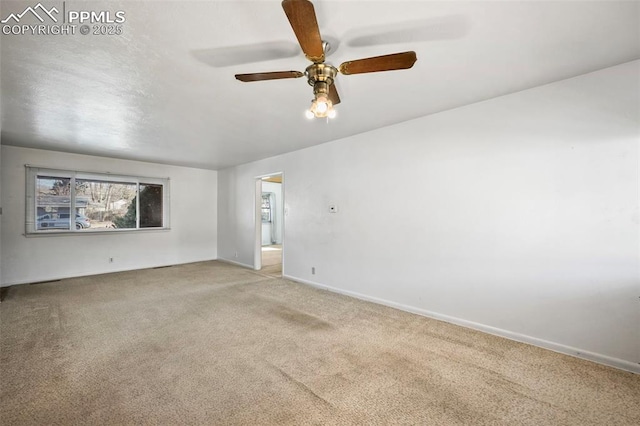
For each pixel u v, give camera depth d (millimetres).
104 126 3426
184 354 2330
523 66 2115
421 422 1595
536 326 2480
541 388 1892
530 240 2506
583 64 2096
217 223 6961
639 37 1764
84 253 5117
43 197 4727
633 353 2074
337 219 4145
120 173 5477
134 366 2141
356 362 2217
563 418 1622
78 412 1646
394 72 2178
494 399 1784
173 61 1980
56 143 4242
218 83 2311
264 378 2002
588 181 2240
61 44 1768
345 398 1794
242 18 1548
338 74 2170
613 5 1474
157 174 5980
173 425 1560
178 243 6312
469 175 2848
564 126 2336
